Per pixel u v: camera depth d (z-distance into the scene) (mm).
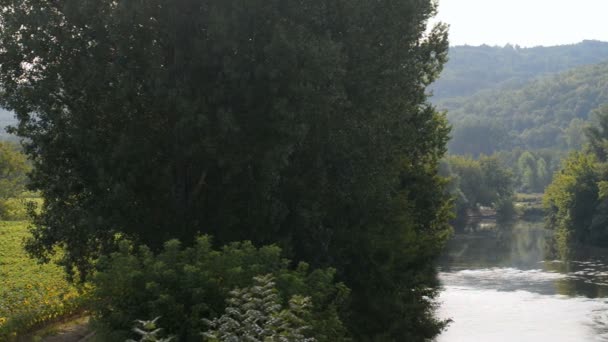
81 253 21266
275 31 19297
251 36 20312
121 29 19484
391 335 24750
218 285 13789
